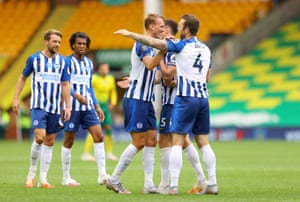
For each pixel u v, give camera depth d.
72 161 48.25
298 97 85.75
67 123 30.66
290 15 97.75
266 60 93.06
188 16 25.95
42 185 29.56
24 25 100.00
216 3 99.06
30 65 29.12
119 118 88.81
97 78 49.75
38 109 29.12
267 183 31.69
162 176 27.38
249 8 97.38
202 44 26.11
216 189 26.50
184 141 27.81
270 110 84.19
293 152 57.91
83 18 99.31
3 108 89.50
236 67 93.06
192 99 25.80
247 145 69.62
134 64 26.72
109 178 27.02
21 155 55.66
